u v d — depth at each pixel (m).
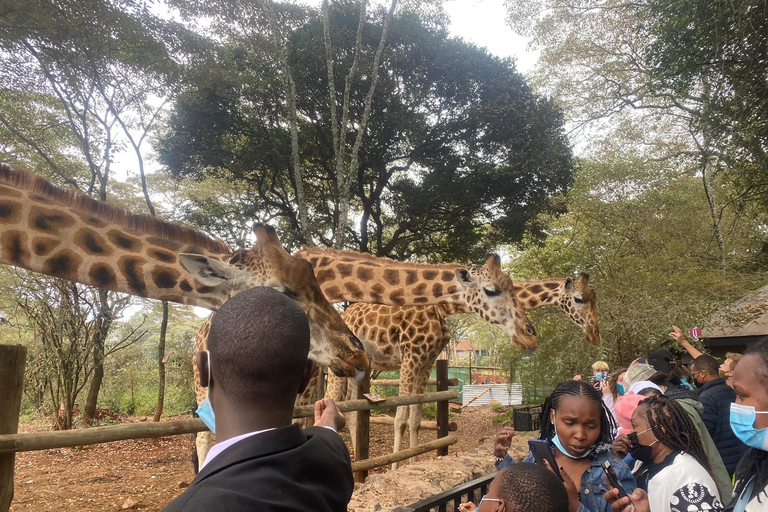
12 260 3.47
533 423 9.86
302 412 4.32
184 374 15.61
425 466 5.14
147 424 3.63
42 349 10.95
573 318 7.59
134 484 6.94
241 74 14.45
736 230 16.30
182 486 6.80
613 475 2.27
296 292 3.89
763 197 11.83
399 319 7.16
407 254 17.62
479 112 14.49
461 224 16.25
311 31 14.83
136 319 19.44
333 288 5.75
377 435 11.05
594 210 15.77
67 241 3.60
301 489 1.18
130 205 19.03
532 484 1.86
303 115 16.25
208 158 14.63
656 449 2.60
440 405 7.08
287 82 12.88
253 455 1.19
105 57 11.44
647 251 13.76
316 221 16.75
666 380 4.62
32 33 10.12
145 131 12.91
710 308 10.43
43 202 3.59
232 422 1.26
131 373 15.12
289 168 15.35
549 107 15.48
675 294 10.72
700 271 11.90
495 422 13.67
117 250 3.74
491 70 15.00
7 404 3.23
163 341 12.07
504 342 12.73
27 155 13.07
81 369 11.93
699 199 18.19
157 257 3.82
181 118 14.41
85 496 6.30
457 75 14.80
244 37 14.69
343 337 3.95
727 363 4.89
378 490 4.32
